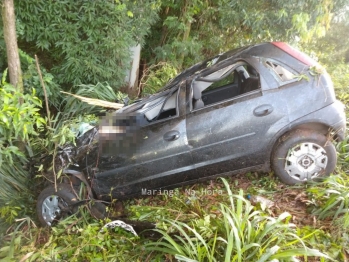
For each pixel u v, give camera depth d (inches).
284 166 134.1
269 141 130.6
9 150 139.3
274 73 130.8
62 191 138.2
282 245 100.2
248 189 141.9
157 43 275.7
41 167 135.8
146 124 137.2
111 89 206.5
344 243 105.7
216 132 130.6
